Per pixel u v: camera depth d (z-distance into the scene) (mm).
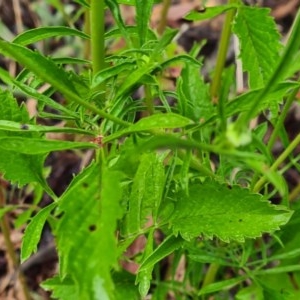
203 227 360
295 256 435
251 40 358
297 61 332
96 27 350
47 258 667
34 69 295
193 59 337
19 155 369
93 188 280
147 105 359
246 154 254
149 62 322
